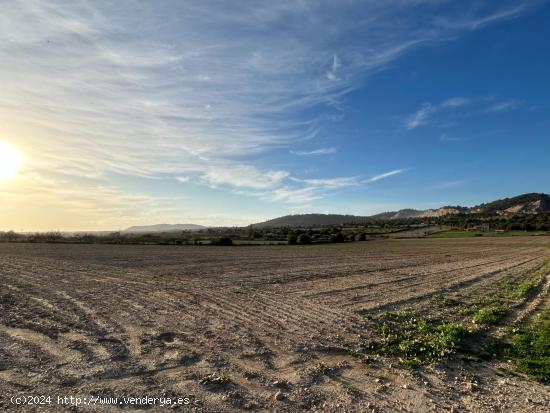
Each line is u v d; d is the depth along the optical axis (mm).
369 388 7555
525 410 6926
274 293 17422
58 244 67062
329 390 7348
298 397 6945
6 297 14227
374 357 9352
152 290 16969
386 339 10773
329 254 49281
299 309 14117
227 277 22781
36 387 6574
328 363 8750
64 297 14641
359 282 22031
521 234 113938
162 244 72500
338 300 16203
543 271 30062
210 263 32719
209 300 15133
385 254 50562
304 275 24844
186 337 9938
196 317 12195
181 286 18469
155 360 8195
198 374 7605
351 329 11648
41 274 21734
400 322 12844
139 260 33969
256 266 30688
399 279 23953
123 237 87625
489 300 17094
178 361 8211
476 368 8898
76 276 21125
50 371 7270
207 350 9031
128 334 9938
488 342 10805
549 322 12938
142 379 7211
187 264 31156
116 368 7625
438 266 33594
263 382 7473
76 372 7305
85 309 12617
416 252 55156
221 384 7215
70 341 9070
